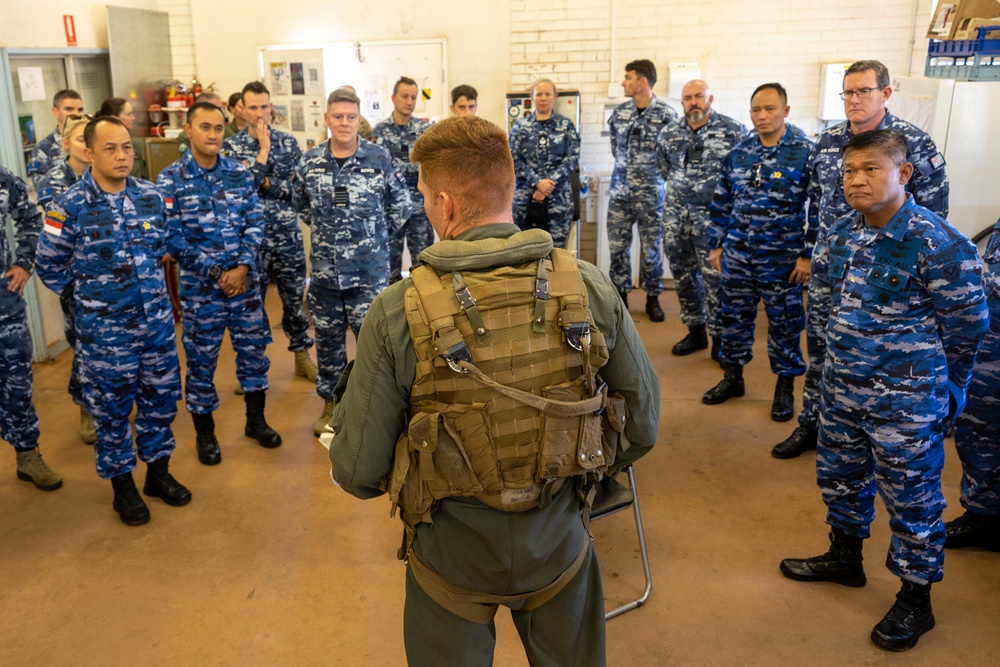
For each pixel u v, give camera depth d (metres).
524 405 1.50
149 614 2.83
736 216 4.12
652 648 2.59
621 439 1.68
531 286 1.51
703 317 5.31
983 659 2.49
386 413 1.53
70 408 4.66
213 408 3.88
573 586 1.70
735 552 3.10
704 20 6.51
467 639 1.68
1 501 3.62
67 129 3.91
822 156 3.56
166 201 3.51
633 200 5.87
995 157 4.14
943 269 2.30
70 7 5.76
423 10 6.80
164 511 3.51
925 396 2.40
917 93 4.46
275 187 4.66
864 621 2.69
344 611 2.83
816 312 3.62
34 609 2.86
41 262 3.11
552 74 6.79
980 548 3.08
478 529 1.55
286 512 3.49
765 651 2.56
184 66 7.07
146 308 3.26
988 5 3.39
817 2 6.35
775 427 4.20
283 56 6.81
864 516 2.76
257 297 3.92
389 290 1.55
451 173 1.56
